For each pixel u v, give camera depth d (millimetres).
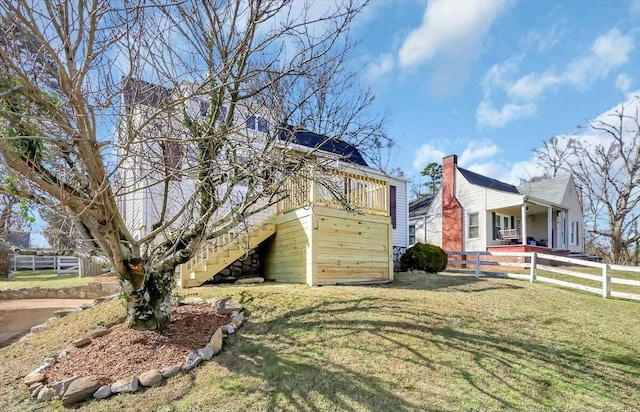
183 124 4918
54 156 3680
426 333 5000
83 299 9398
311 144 9258
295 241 8438
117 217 4160
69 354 4426
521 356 4527
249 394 3617
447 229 18703
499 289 8289
